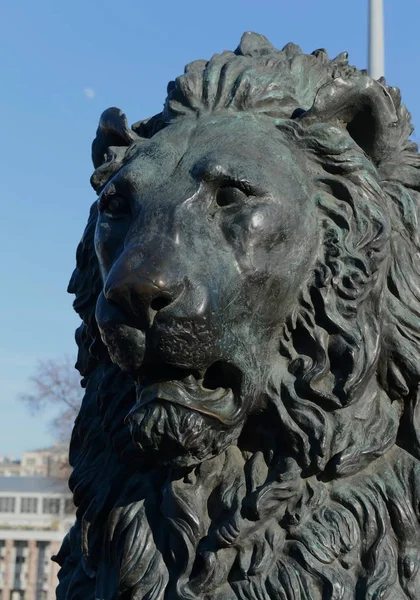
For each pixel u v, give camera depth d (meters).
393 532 1.16
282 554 1.13
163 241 1.08
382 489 1.17
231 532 1.12
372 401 1.19
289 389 1.16
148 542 1.18
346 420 1.16
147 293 1.03
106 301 1.09
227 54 1.30
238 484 1.16
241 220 1.11
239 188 1.12
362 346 1.16
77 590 1.28
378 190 1.21
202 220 1.11
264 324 1.14
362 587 1.12
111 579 1.21
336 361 1.17
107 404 1.26
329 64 1.34
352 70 1.35
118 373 1.26
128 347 1.06
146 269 1.04
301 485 1.15
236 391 1.11
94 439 1.31
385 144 1.23
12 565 21.66
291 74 1.28
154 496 1.20
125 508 1.21
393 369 1.20
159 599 1.14
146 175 1.15
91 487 1.29
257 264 1.11
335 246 1.18
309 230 1.17
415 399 1.21
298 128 1.21
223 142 1.16
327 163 1.20
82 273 1.34
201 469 1.16
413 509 1.17
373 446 1.17
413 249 1.25
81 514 1.30
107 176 1.26
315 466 1.14
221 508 1.15
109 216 1.18
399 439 1.21
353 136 1.25
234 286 1.09
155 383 1.09
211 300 1.06
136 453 1.22
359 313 1.18
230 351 1.09
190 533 1.14
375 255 1.18
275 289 1.13
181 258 1.07
